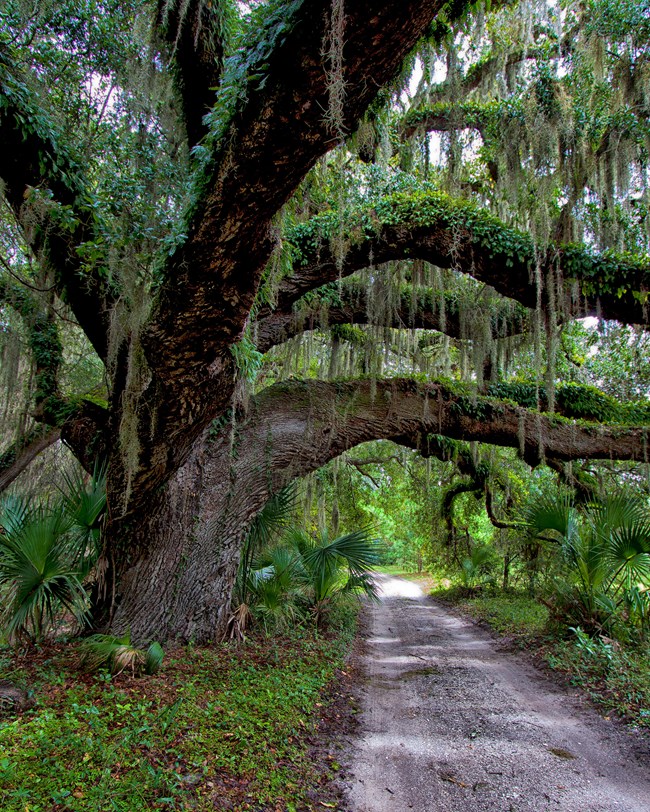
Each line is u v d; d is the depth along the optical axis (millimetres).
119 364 5094
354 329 9352
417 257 6543
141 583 5551
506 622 9711
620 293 6402
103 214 5211
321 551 8297
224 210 3406
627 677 5250
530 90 6453
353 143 5020
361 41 2814
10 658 4660
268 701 4375
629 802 3041
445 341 10859
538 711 4812
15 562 4746
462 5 4988
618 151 6680
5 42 5102
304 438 6715
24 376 7910
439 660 7203
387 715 4746
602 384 12734
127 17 6297
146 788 2688
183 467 5949
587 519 8203
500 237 6152
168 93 5465
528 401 9406
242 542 6398
